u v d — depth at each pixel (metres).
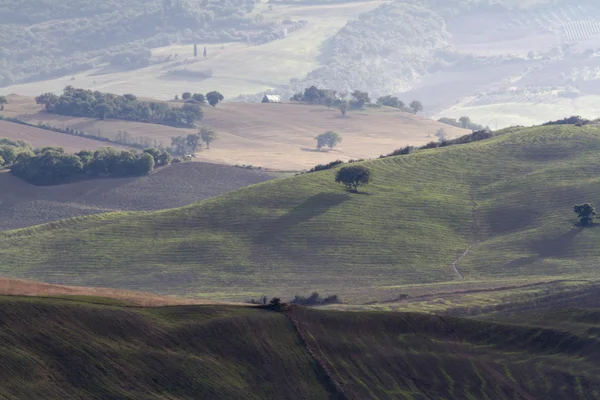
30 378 186.38
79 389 188.88
